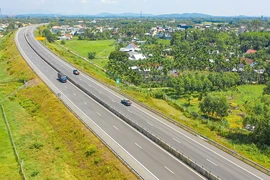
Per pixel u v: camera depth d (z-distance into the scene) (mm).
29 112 76375
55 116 69438
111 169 45750
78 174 48031
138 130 60938
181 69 150500
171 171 44875
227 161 49500
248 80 144125
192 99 108500
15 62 124000
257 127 60875
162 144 53375
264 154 55500
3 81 99438
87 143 54781
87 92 85375
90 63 152500
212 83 126062
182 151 52344
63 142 58844
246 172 46062
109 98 83188
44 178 46562
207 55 178375
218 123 76688
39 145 57594
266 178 44531
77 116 66750
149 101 85562
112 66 139750
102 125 62656
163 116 70312
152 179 42375
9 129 64438
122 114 67500
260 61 168250
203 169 44000
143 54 190625
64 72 110312
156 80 133500
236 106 101062
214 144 55875
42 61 127562
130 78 124562
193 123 68812
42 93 84688
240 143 60375
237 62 161000
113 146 52781
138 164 46656
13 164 51094
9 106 79688
